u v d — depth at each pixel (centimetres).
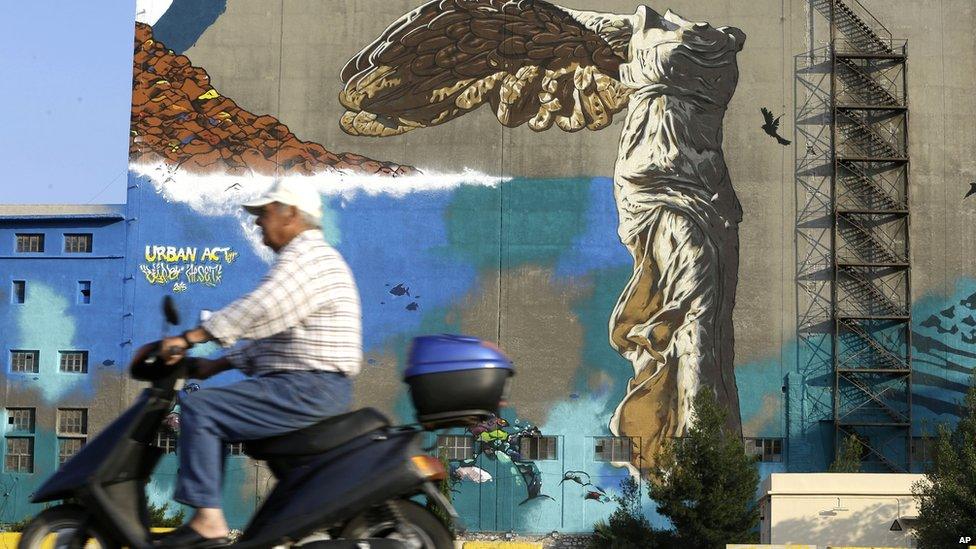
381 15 8469
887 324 8044
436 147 8288
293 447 602
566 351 8000
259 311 595
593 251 8094
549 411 7944
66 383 8256
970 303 8044
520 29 8362
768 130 8262
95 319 8294
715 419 6397
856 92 8325
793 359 7981
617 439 7894
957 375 7962
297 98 8425
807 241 8131
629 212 8131
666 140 8194
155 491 7281
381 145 8325
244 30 8506
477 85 8331
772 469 7881
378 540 587
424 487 606
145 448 616
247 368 636
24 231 8444
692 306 8012
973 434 5203
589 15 8362
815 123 8275
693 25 8350
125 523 597
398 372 8038
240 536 602
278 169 8344
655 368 7950
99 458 603
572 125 8244
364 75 8400
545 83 8300
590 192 8162
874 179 8212
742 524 6247
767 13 8394
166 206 8331
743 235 8138
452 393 606
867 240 8100
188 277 8256
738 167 8219
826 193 8188
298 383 600
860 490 5494
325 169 8319
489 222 8175
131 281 8288
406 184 8262
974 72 8325
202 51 8494
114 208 8450
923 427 7500
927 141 8269
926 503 5025
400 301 8119
